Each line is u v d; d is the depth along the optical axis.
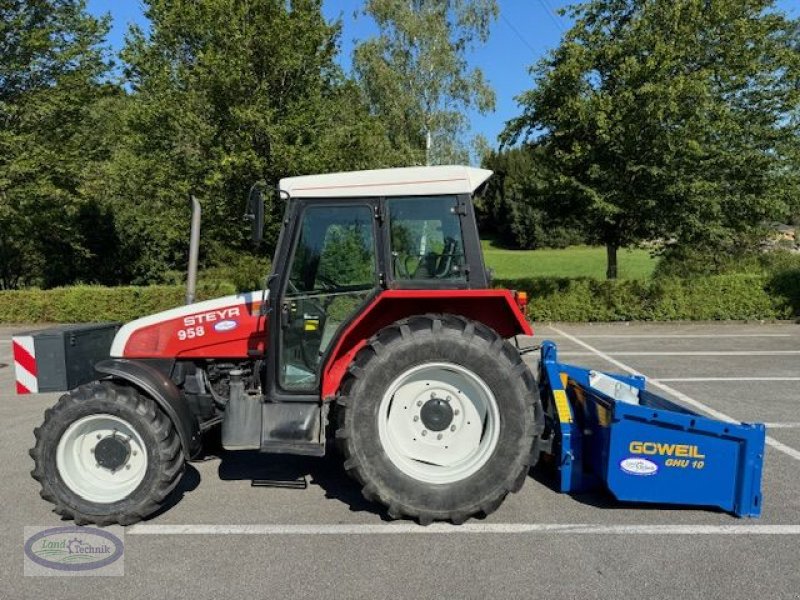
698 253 15.54
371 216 3.74
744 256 16.33
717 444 3.58
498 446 3.48
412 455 3.63
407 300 3.76
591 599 2.75
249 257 17.69
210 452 4.62
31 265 18.75
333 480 4.27
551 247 45.03
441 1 22.11
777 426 5.41
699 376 7.64
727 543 3.29
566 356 9.20
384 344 3.49
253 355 3.98
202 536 3.43
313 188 3.76
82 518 3.55
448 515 3.48
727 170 11.88
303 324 3.80
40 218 15.04
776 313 12.74
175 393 3.64
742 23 11.31
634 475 3.59
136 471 3.65
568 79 11.91
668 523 3.54
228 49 11.38
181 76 11.79
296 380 3.80
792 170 12.05
